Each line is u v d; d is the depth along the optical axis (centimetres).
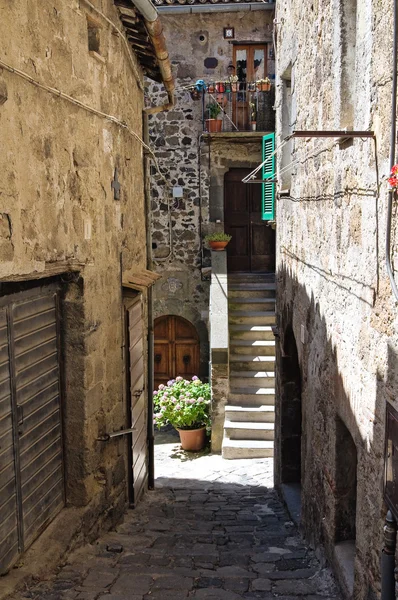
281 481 816
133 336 651
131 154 676
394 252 325
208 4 1220
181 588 430
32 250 398
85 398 499
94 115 522
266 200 1012
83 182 493
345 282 445
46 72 420
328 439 499
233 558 524
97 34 533
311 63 571
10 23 364
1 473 393
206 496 815
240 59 1273
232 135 1249
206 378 1320
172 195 1299
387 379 340
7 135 362
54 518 483
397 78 314
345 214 444
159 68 709
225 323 1101
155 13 565
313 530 563
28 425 436
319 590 449
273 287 1264
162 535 582
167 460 1027
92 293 515
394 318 330
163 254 1313
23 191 384
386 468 330
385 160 342
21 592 388
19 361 421
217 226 1307
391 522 313
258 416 1043
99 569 454
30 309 439
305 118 611
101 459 547
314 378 565
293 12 689
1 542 393
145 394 779
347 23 430
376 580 355
